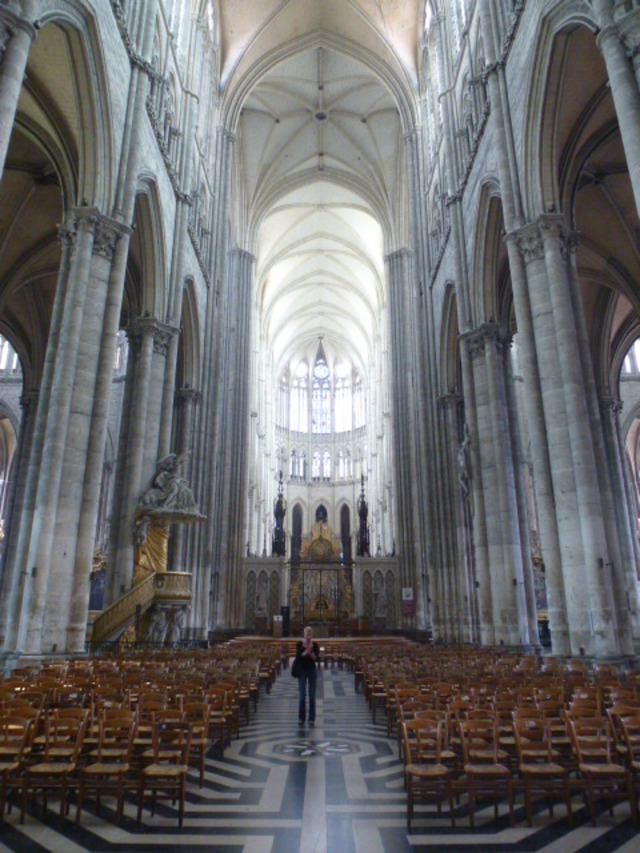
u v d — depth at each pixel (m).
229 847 4.77
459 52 22.75
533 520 35.94
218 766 7.30
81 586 12.95
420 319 28.27
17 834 5.05
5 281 23.11
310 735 9.27
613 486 26.19
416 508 34.62
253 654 15.67
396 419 36.66
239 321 38.44
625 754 5.88
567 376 13.30
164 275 19.91
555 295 13.96
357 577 36.28
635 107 9.95
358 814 5.57
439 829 5.19
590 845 4.83
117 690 7.91
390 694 9.29
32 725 6.04
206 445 26.06
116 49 15.54
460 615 23.97
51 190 20.86
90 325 14.15
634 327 27.95
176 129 21.61
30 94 15.05
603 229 23.12
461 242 21.25
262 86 35.78
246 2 30.86
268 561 37.06
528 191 15.29
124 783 5.51
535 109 15.02
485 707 7.11
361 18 31.23
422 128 30.58
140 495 17.73
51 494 12.70
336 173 41.16
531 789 5.49
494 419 18.73
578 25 13.45
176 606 17.30
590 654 12.09
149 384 18.95
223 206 29.48
